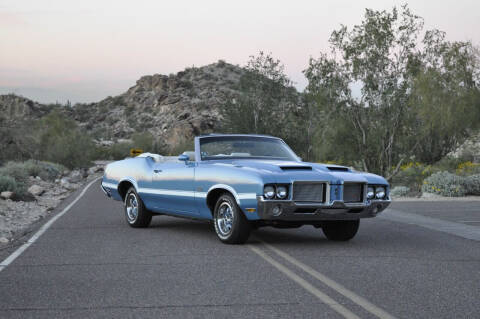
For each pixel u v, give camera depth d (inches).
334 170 323.6
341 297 200.7
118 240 338.3
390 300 196.7
